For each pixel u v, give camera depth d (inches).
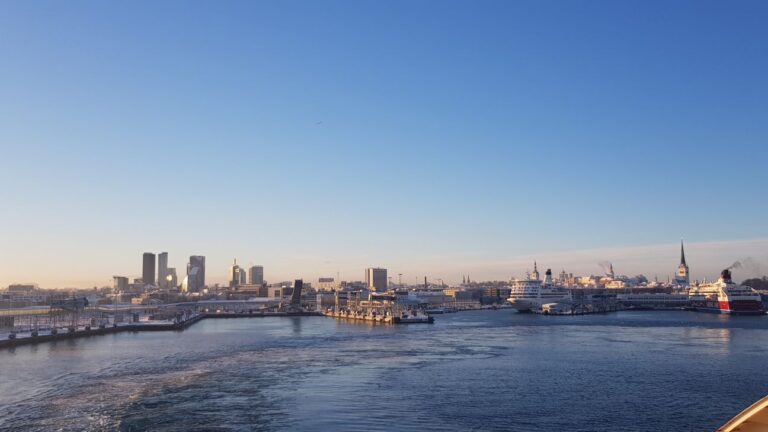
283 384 4692.4
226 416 3659.0
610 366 5629.9
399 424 3467.0
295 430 3351.4
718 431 1268.5
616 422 3521.2
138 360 6235.2
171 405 3956.7
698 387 4527.6
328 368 5551.2
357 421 3540.8
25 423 3528.5
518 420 3553.2
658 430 3363.7
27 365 5856.3
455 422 3513.8
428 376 5064.0
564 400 4079.7
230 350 7258.9
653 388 4493.1
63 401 4087.1
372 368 5541.3
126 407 3907.5
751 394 4256.9
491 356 6466.5
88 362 6077.8
